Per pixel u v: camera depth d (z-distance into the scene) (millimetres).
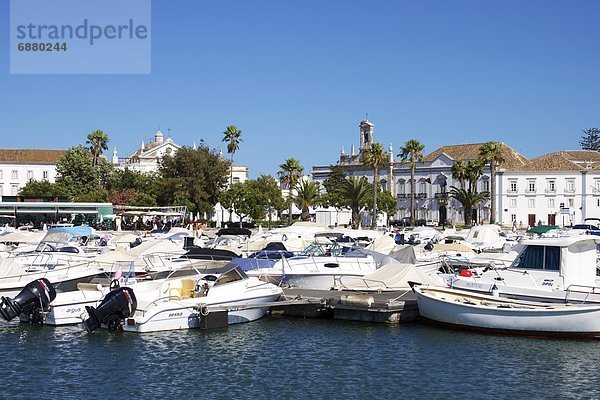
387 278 31516
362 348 24797
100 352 23938
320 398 19391
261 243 47750
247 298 28734
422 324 28688
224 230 60906
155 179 121312
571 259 27859
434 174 131625
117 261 35312
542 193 118062
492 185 107688
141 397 19344
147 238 57969
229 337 26328
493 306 26703
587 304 26125
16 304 27469
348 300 29266
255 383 20688
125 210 98375
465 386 20531
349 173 141250
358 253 36625
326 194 115625
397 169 136000
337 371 21953
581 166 118875
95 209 89438
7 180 138125
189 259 34969
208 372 21766
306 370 22062
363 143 145125
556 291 27469
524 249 28875
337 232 52062
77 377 21156
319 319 29859
